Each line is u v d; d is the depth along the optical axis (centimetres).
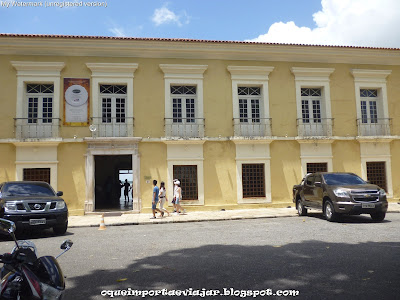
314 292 444
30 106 1545
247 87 1716
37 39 1505
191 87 1664
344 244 743
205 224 1191
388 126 1767
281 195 1652
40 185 1089
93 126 1527
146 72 1605
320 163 1708
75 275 550
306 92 1761
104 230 1101
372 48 1730
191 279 513
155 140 1571
